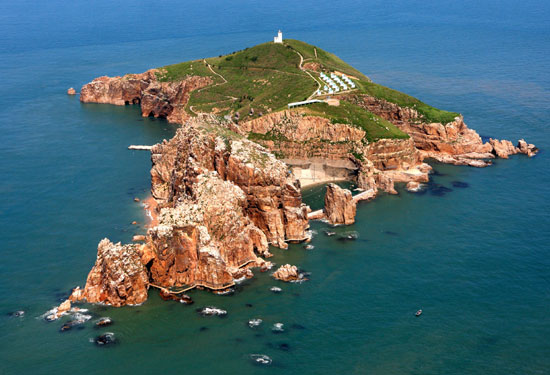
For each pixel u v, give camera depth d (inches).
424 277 6973.4
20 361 5511.8
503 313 6274.6
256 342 5792.3
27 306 6378.0
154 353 5629.9
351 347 5728.3
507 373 5388.8
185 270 6776.6
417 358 5580.7
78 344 5757.9
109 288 6392.7
